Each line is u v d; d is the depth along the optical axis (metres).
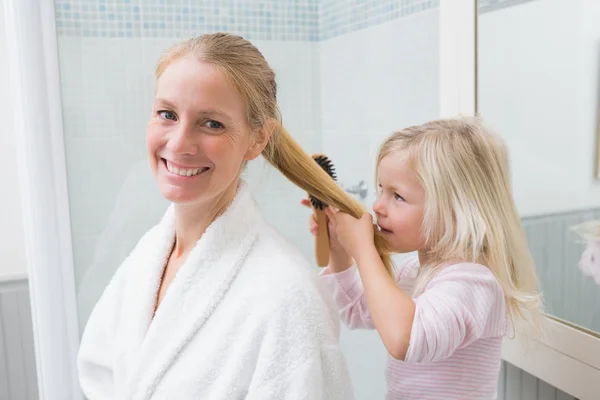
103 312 0.79
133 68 1.47
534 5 0.83
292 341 0.59
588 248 0.77
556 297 0.84
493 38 0.91
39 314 1.29
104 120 1.45
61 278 1.30
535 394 0.94
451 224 0.74
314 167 0.79
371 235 0.76
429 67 1.20
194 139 0.61
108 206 1.45
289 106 1.72
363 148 1.53
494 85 0.92
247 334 0.60
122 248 1.46
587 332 0.78
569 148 0.79
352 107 1.57
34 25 1.24
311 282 0.62
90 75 1.43
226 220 0.66
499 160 0.78
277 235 0.69
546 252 0.86
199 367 0.62
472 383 0.73
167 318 0.66
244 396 0.62
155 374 0.64
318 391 0.60
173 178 0.62
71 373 1.31
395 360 0.81
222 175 0.63
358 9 1.50
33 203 1.28
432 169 0.74
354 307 0.89
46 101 1.27
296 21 1.70
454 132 0.76
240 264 0.65
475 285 0.70
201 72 0.60
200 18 1.57
